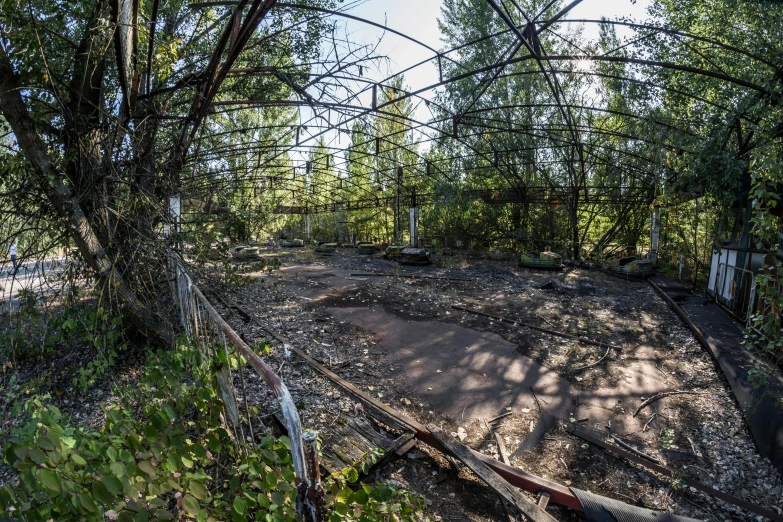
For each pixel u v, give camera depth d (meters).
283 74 6.21
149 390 3.22
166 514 1.48
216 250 6.16
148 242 4.77
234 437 2.27
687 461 3.35
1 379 4.40
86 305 5.22
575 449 3.56
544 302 8.98
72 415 3.93
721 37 9.09
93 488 1.32
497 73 7.59
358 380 4.80
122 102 4.87
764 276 3.55
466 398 4.45
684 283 11.02
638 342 6.30
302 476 1.38
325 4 7.23
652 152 11.34
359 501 1.81
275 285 10.15
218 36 7.30
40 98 4.36
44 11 3.99
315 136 9.43
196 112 5.57
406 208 22.62
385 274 12.82
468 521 2.72
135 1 3.79
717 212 9.24
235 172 7.78
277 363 4.93
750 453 3.39
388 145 19.92
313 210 26.23
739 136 7.29
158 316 4.87
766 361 4.89
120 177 4.59
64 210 4.11
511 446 3.58
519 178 16.25
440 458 3.34
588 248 17.50
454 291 10.05
